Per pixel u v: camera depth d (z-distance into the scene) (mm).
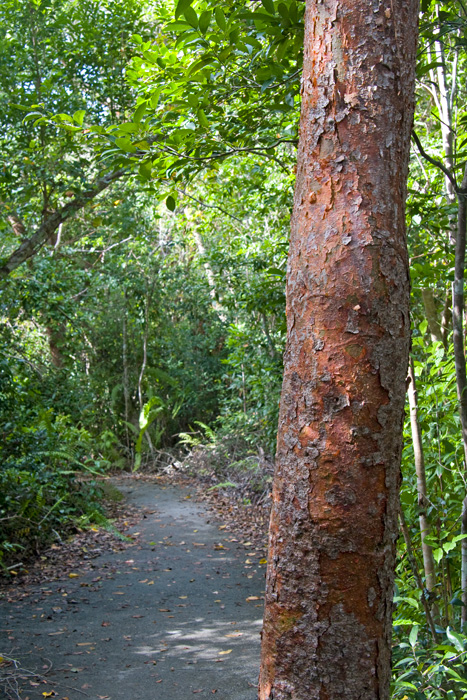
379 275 1389
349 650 1354
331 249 1405
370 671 1360
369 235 1393
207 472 12070
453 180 2572
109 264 13672
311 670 1371
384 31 1441
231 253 11031
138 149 3000
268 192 7816
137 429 14578
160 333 15305
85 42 7523
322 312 1403
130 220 10133
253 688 3840
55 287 8930
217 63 3109
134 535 8156
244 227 10828
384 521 1381
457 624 2807
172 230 14547
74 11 7984
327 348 1394
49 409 9367
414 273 3809
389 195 1420
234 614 5281
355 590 1355
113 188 10484
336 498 1362
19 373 8539
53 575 6438
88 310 13805
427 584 2799
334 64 1446
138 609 5406
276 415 9500
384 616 1390
